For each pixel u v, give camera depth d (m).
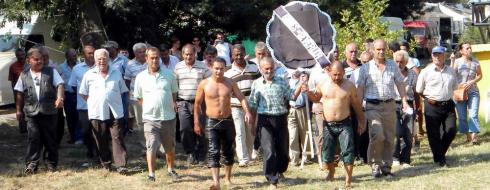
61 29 24.67
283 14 11.72
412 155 12.87
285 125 10.16
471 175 10.34
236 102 11.91
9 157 13.23
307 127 12.07
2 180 11.07
